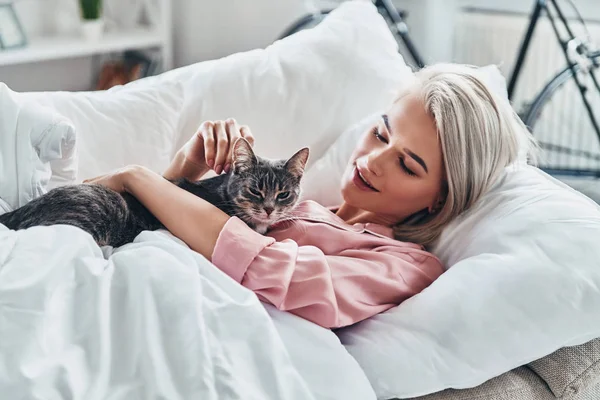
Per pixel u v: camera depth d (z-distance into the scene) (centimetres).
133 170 136
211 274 119
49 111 136
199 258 121
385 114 147
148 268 115
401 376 120
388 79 177
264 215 135
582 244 128
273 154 169
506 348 121
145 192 133
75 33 294
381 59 179
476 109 140
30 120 133
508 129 144
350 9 184
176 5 310
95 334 107
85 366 105
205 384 104
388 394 120
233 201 136
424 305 126
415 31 331
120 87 167
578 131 283
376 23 184
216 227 129
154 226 136
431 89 142
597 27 276
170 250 121
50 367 101
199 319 110
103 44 285
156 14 306
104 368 105
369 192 144
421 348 121
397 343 122
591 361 128
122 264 116
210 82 169
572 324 122
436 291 127
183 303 111
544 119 289
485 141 140
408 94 146
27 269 110
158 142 158
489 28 302
